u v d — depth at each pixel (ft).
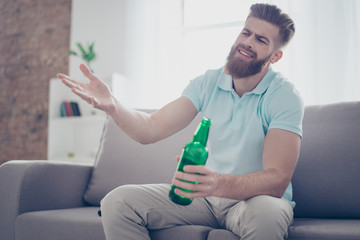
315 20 10.02
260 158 3.62
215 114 4.01
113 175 4.99
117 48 12.87
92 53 12.17
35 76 14.42
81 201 5.06
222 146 3.85
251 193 2.92
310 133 4.33
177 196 2.83
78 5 13.80
